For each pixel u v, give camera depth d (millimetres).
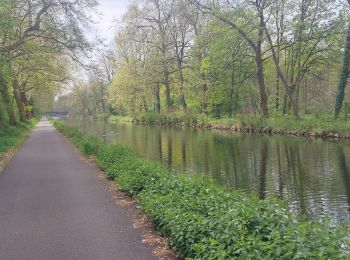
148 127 50156
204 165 17625
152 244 6434
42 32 23438
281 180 13922
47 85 39438
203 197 6805
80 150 21484
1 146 20641
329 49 36719
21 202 9469
